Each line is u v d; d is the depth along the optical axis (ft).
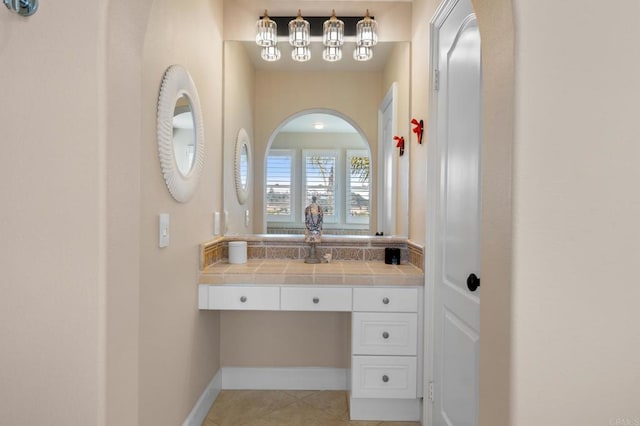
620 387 3.00
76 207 3.04
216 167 7.82
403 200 8.32
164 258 5.31
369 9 8.36
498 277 3.21
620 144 2.98
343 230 8.54
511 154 2.99
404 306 6.85
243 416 7.34
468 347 5.19
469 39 5.21
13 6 2.91
